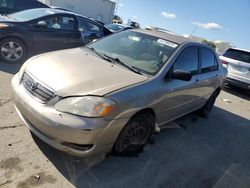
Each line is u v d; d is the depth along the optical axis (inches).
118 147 136.3
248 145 212.2
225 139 211.9
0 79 220.1
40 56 155.1
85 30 324.2
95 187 121.6
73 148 119.0
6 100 182.4
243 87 379.6
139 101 132.1
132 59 161.5
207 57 212.8
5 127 149.5
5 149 131.4
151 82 143.3
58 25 296.8
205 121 241.0
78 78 128.7
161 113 157.2
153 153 160.6
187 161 162.9
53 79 127.0
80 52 167.6
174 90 160.1
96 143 120.4
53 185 116.8
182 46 174.7
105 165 137.6
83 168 131.6
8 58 269.0
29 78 133.1
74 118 115.3
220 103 319.6
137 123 140.4
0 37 258.4
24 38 270.7
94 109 116.9
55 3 1067.3
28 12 300.5
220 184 148.5
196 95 199.8
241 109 315.0
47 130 118.3
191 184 141.6
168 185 135.8
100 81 129.5
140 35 182.9
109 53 169.3
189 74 151.0
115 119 122.1
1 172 117.0
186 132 204.8
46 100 121.6
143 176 137.6
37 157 131.3
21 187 111.6
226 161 176.6
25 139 142.8
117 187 125.1
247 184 155.9
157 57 161.9
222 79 245.4
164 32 200.2
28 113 124.5
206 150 184.4
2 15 295.7
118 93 124.5
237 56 389.4
